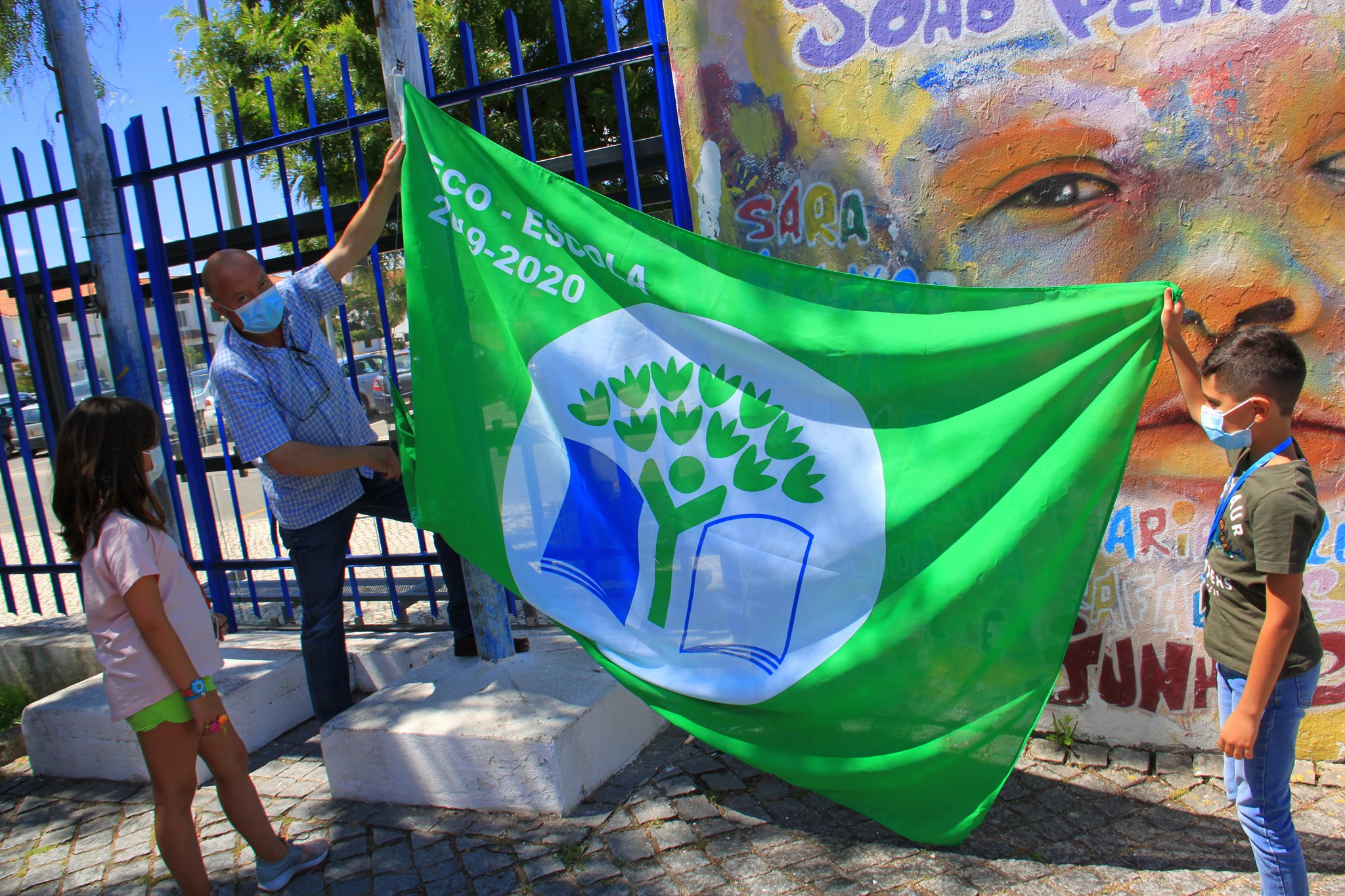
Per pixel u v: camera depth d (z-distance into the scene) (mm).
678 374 2949
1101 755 3256
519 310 3078
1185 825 2803
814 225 3375
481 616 3527
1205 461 3102
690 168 3482
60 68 4102
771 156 3383
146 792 3568
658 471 2973
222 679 3840
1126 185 3053
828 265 3391
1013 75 3104
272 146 4031
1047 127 3094
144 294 5281
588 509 3035
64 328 5773
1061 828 2812
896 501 2721
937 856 2684
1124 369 2520
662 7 3461
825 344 2814
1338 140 2838
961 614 2617
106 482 2461
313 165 9781
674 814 2961
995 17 3090
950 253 3250
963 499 2650
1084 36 3016
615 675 2973
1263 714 2154
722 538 2893
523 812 3010
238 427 3275
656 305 2977
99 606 2498
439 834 2975
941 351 2701
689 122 3449
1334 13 2789
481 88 3645
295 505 3434
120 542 2420
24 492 11695
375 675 4113
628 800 3062
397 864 2830
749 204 3432
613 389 3004
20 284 4664
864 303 2789
